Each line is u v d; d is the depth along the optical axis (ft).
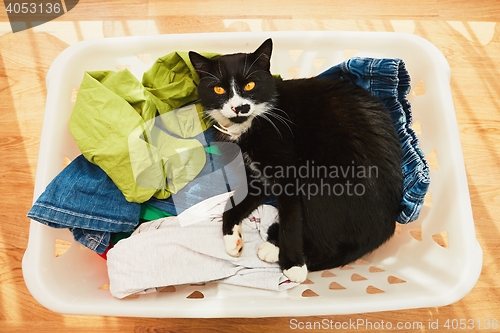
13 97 5.12
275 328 4.16
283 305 3.11
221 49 4.18
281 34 4.10
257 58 3.56
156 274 3.51
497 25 5.34
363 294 3.31
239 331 4.16
